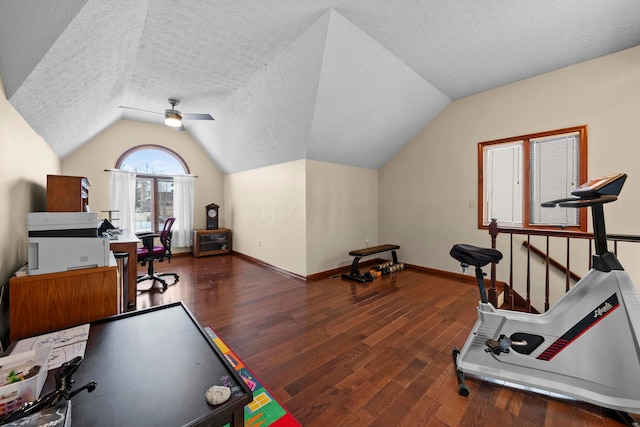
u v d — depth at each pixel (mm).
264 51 2715
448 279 3953
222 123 4500
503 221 3598
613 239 1669
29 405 722
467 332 2305
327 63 2654
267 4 2080
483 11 2203
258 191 5031
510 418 1374
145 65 2891
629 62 2699
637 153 2674
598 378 1371
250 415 1382
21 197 2137
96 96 2748
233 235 5961
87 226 1897
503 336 1621
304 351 2006
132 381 909
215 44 2572
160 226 5461
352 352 1993
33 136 2449
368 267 4723
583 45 2656
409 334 2270
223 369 989
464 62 2990
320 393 1557
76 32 1546
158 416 761
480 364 1655
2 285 1754
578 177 3002
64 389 779
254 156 4797
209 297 3162
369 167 4969
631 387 1289
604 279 1386
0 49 1442
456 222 4035
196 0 2006
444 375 1725
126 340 1185
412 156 4582
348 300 3072
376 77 3066
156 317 1415
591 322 1404
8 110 1802
